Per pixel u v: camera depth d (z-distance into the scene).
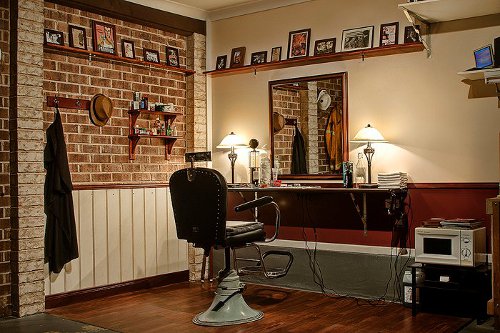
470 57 4.45
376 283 4.85
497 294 3.85
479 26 4.41
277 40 5.53
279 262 5.44
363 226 4.95
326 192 4.84
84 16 5.01
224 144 5.57
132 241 5.30
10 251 4.42
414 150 4.71
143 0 5.35
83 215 4.91
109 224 5.11
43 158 4.55
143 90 5.48
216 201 3.85
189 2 5.62
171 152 5.73
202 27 5.97
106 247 5.08
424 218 4.64
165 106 5.55
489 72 4.01
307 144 5.29
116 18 5.25
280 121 5.48
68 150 4.85
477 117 4.42
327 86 5.19
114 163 5.20
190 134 5.88
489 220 4.36
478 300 4.04
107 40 5.15
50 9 4.76
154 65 5.48
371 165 4.93
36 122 4.48
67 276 4.78
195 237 3.98
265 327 3.98
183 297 5.01
